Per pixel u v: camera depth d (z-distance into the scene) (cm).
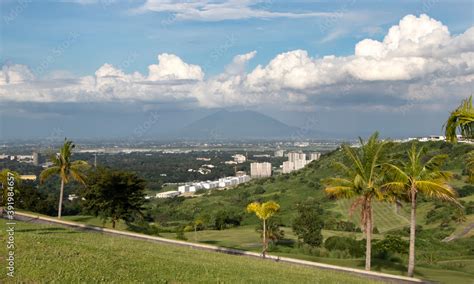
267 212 4612
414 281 3394
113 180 5869
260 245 6328
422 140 13075
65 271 1888
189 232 8019
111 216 5972
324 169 14362
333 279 2761
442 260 5122
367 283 2792
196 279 2083
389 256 5175
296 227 6700
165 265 2308
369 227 3859
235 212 11038
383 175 3838
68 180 6150
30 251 2156
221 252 4106
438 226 7975
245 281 2206
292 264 3703
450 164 10281
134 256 2464
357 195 3906
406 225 8494
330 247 5978
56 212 8819
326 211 10525
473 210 8250
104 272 1961
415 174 3631
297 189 13350
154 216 11725
